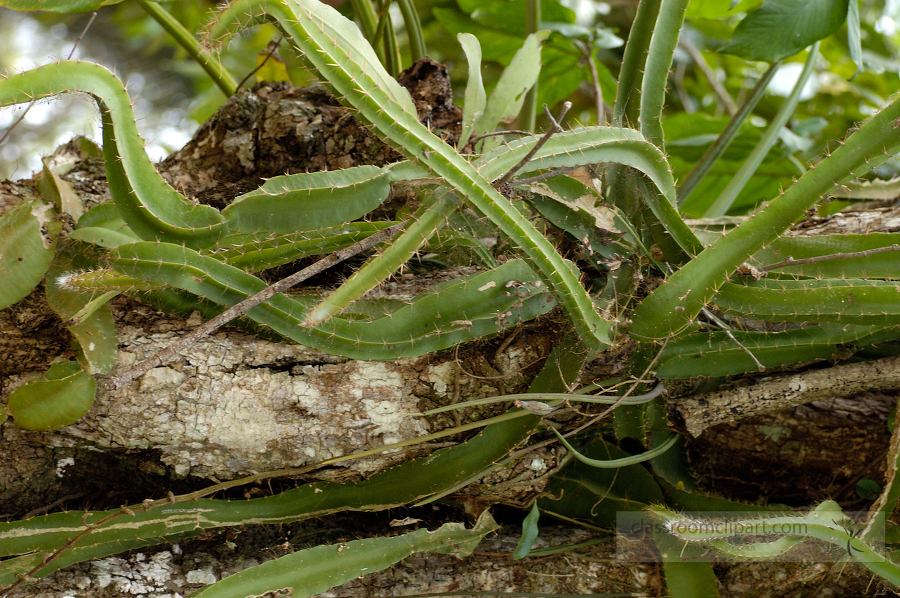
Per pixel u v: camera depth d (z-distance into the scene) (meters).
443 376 1.86
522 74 1.94
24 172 3.53
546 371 1.84
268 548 1.91
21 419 1.76
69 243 1.83
